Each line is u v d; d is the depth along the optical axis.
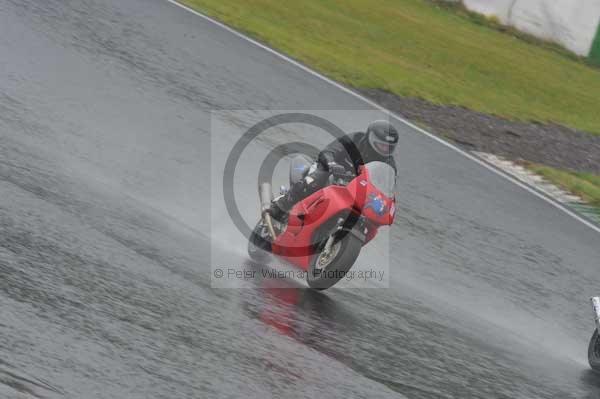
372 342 22.11
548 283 33.50
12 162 27.09
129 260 22.36
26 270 19.48
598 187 49.69
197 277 23.03
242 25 58.22
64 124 33.31
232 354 18.47
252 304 22.23
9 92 34.44
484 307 29.22
